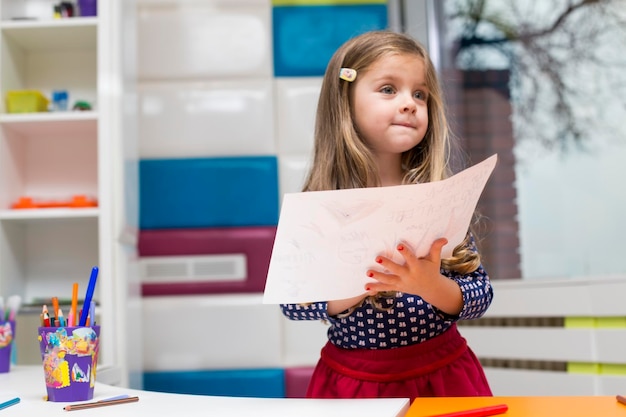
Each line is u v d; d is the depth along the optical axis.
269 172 2.21
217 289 2.16
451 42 2.48
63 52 2.17
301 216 0.84
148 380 2.12
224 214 2.19
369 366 1.08
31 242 2.10
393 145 1.10
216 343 2.14
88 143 2.13
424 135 1.19
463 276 1.11
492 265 2.35
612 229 2.26
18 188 2.05
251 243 2.18
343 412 0.81
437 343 1.10
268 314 2.15
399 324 1.09
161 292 2.16
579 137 2.32
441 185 0.86
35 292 2.09
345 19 2.26
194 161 2.21
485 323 2.13
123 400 0.91
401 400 0.87
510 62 2.43
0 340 1.38
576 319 1.89
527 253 2.35
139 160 2.20
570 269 2.30
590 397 0.85
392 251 0.91
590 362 1.85
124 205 1.89
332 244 0.87
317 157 1.19
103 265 1.83
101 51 1.89
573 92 2.34
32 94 1.96
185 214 2.19
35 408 0.91
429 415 0.78
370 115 1.11
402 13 2.44
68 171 2.12
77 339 0.96
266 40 2.24
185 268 2.17
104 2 1.91
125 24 1.99
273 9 2.26
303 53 2.24
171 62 2.22
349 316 1.10
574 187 2.31
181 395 0.96
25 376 1.31
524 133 2.39
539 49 2.39
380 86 1.12
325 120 1.19
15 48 2.07
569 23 2.36
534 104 2.39
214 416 0.81
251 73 2.23
